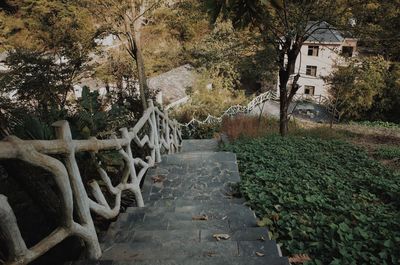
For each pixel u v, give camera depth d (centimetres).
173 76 2258
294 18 888
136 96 1098
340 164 785
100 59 1250
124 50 1258
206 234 312
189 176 551
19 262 193
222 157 638
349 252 350
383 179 663
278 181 544
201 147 1029
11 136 197
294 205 451
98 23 1113
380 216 458
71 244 279
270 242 288
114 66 1202
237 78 2580
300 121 2142
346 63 2003
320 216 426
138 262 250
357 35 977
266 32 949
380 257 348
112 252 278
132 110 1027
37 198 274
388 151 1027
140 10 1040
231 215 376
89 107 454
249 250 278
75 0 1006
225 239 307
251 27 306
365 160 830
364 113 2359
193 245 288
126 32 1024
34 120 322
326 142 1006
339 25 950
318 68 2731
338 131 1520
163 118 694
